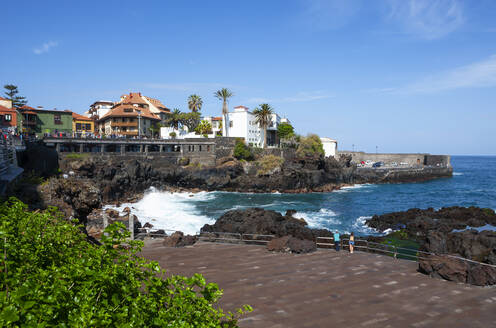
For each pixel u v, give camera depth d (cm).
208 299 630
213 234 2814
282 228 3117
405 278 1614
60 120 8994
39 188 2586
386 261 1919
